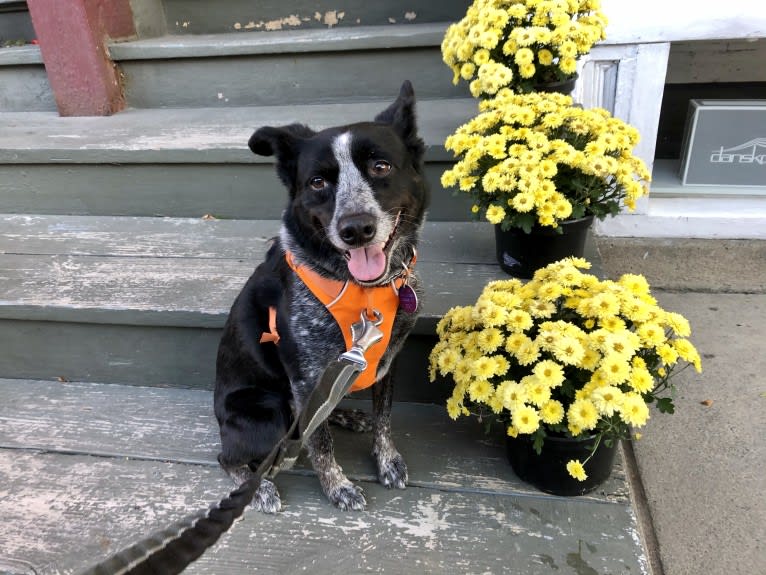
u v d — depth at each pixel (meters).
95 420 2.22
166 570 0.74
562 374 1.57
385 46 3.13
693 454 2.03
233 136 2.90
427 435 2.07
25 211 3.09
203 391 2.39
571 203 2.13
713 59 4.28
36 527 1.78
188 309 2.21
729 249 3.06
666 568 1.68
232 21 3.72
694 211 3.09
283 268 1.82
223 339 1.97
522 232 2.20
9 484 1.93
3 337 2.41
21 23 3.93
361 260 1.61
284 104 3.41
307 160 1.66
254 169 2.81
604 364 1.54
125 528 1.77
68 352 2.41
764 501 1.84
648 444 2.08
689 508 1.84
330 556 1.64
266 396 1.88
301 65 3.28
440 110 3.05
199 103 3.49
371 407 2.26
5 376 2.51
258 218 2.95
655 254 3.10
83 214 3.06
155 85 3.48
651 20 2.76
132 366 2.40
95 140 2.96
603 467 1.74
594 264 2.39
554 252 2.25
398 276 1.75
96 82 3.34
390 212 1.62
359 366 1.37
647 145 3.04
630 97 2.96
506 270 2.36
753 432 2.09
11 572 1.64
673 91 4.41
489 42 2.34
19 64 3.48
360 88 3.30
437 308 2.14
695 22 2.73
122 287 2.39
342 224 1.52
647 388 1.56
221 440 1.92
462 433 2.07
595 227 3.20
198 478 1.94
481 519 1.72
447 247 2.58
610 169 2.05
